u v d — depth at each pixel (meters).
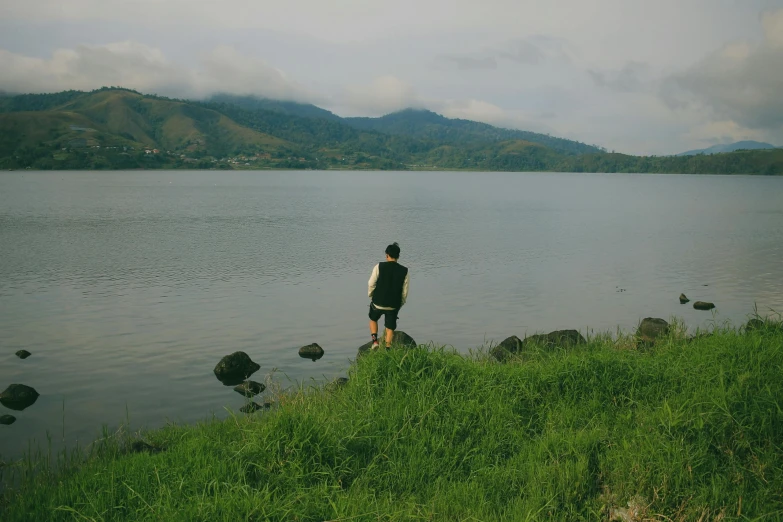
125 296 20.70
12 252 31.11
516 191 135.75
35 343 14.79
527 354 11.66
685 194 121.25
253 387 11.39
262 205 75.81
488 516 5.01
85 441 8.91
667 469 5.46
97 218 53.56
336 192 120.31
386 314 10.84
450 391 7.61
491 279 24.78
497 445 6.46
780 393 6.84
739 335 10.22
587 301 20.56
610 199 99.94
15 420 9.83
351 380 8.27
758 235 43.09
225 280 24.03
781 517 4.94
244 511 4.94
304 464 5.86
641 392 7.69
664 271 27.05
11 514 5.46
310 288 22.47
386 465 6.09
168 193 107.25
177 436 8.08
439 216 60.41
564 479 5.54
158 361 13.38
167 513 4.97
